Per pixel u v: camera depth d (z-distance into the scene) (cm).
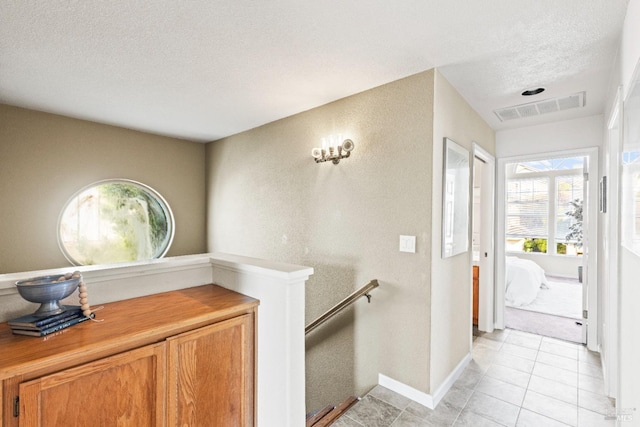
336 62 212
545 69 218
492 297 362
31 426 97
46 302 120
